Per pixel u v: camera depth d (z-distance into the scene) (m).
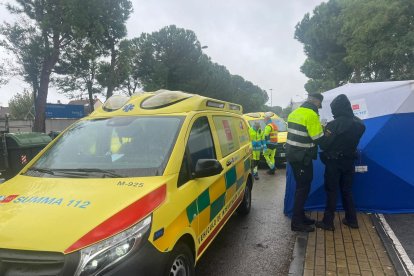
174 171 3.37
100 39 28.45
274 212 6.72
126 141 3.77
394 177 5.86
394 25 20.78
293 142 5.26
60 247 2.42
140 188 3.06
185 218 3.29
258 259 4.60
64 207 2.79
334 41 31.30
